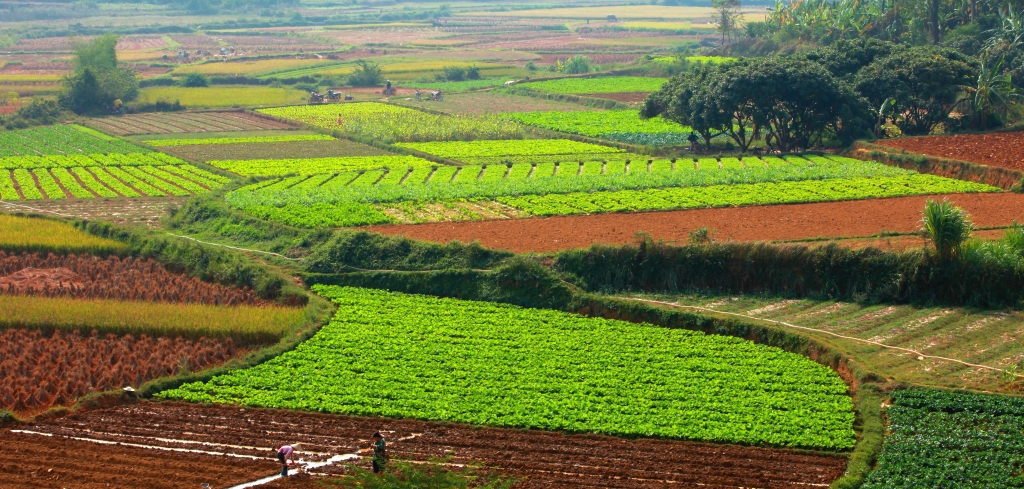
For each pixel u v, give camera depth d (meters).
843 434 33.44
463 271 50.94
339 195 67.31
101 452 32.97
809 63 85.38
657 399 36.78
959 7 126.25
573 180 70.19
